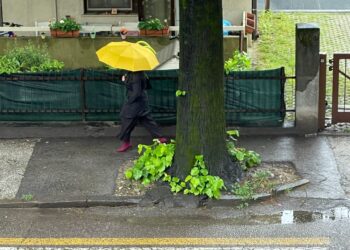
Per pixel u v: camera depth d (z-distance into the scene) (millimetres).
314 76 11516
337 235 8445
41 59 13320
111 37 15328
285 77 11641
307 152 10992
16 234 8641
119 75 11828
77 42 15312
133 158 10852
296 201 9383
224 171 9695
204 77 9406
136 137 11773
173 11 16250
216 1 9227
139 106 10953
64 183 9961
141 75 10883
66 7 16672
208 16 9227
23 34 16234
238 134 10961
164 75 11703
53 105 12086
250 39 17531
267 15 20797
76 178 10125
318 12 21344
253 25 17469
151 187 9734
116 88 11914
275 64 16172
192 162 9594
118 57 10477
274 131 11805
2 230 8758
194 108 9484
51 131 11922
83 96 11992
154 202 9375
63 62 15414
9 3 16766
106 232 8648
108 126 12055
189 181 9500
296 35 11445
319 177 10047
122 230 8695
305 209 9156
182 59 9469
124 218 9047
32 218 9094
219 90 9547
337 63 11695
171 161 9852
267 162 10562
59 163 10703
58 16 16719
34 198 9500
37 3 16703
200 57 9352
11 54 13352
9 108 12164
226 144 9977
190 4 9203
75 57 15391
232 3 17672
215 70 9453
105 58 10523
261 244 8242
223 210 9203
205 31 9281
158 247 8219
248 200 9328
